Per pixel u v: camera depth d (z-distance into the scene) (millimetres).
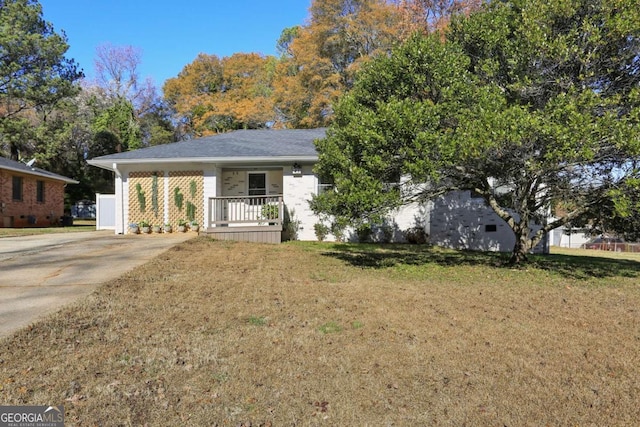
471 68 8375
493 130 6285
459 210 12445
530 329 4371
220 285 6012
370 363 3396
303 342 3824
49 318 4246
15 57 23422
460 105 7223
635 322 4719
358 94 8367
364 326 4320
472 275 7617
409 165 6688
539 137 6289
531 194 8234
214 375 3123
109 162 12641
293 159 12219
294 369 3260
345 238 12719
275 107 27781
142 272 6613
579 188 7328
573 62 6863
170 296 5305
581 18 6977
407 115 6773
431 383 3078
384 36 23422
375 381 3090
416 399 2846
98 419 2514
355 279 6914
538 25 6969
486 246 12352
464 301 5535
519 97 7465
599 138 6129
